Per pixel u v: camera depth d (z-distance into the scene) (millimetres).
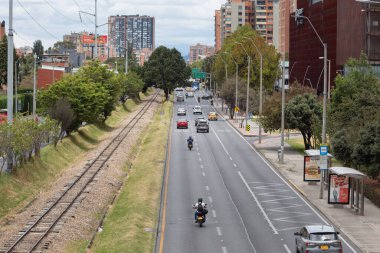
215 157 73625
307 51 135375
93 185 53375
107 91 98875
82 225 39219
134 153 78938
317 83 124250
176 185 54969
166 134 97562
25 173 54594
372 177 50406
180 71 188250
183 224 40094
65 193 49656
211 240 35875
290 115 76688
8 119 53031
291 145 85312
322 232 30297
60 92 81312
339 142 52094
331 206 45844
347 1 112562
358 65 72375
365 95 57844
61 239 35188
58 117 74375
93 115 83000
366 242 35594
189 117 134750
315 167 55062
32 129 57125
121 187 55688
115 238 35281
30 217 41375
